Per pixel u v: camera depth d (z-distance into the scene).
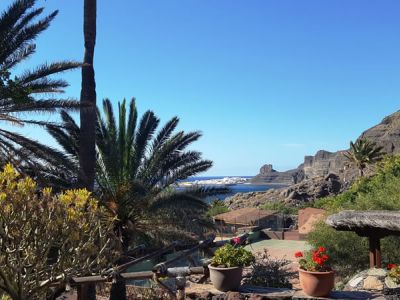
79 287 8.92
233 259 8.62
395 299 7.36
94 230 7.56
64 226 6.97
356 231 9.18
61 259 7.13
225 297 8.23
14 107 12.03
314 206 46.12
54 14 12.74
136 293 14.81
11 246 6.71
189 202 14.91
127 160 15.20
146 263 19.14
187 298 8.66
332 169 167.00
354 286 8.54
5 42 12.08
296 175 198.12
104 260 7.80
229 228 38.03
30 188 6.76
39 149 11.78
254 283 11.00
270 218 42.28
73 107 12.38
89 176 12.89
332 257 14.70
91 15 13.64
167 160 15.22
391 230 8.59
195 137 15.71
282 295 7.94
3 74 10.76
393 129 114.00
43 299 8.02
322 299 7.61
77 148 14.33
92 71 13.48
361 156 65.62
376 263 8.97
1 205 6.36
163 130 15.81
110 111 15.34
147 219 15.16
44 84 12.64
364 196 18.67
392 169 31.16
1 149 12.03
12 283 6.96
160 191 15.44
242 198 74.75
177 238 14.52
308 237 16.55
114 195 14.60
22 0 11.99
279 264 12.51
